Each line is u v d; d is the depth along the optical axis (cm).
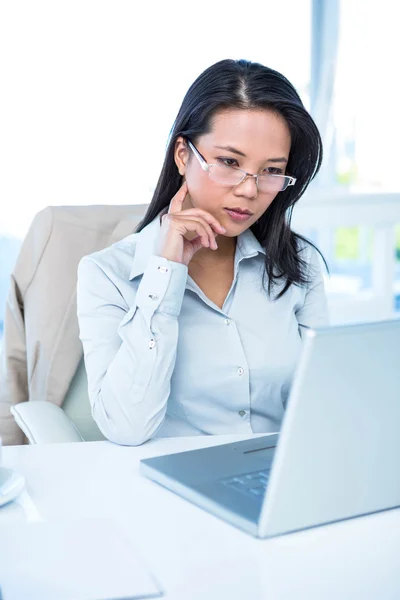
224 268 160
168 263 136
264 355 155
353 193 378
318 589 80
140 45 361
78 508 100
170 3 359
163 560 86
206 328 153
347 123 403
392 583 81
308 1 374
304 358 84
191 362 151
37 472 113
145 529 94
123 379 130
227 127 140
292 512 91
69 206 178
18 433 184
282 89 142
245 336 156
